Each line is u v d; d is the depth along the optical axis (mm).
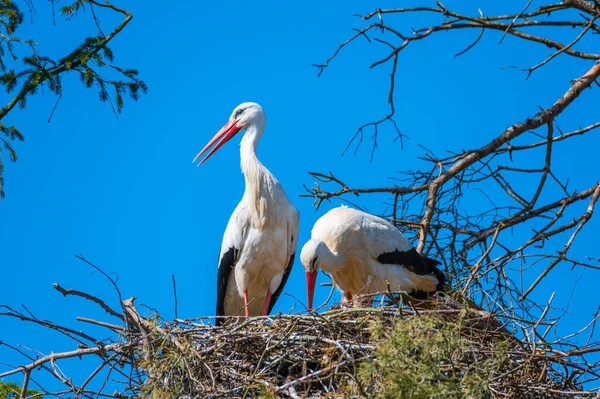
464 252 15602
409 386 9719
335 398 10719
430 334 10398
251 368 11680
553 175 16375
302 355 11695
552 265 14055
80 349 11719
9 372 11570
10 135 17906
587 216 15023
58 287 11555
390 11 16453
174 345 11703
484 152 16188
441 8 16359
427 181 16406
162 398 11141
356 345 11352
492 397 10289
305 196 16016
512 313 12680
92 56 17875
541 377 11352
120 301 11719
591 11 15922
